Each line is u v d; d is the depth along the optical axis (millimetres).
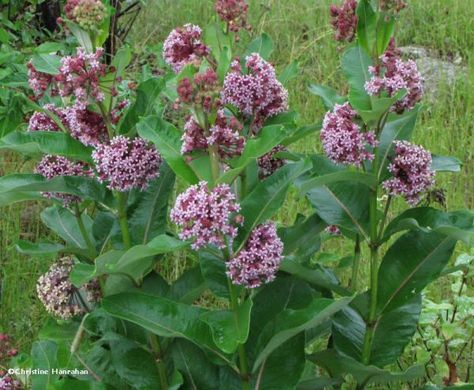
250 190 1129
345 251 1812
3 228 1883
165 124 1062
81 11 1097
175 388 1108
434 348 1484
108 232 1254
